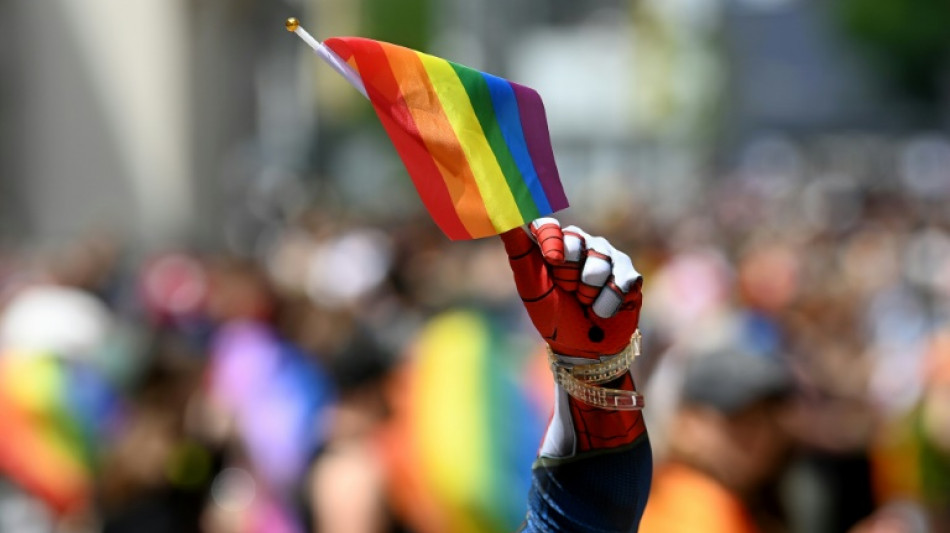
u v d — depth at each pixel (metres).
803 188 176.25
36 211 69.19
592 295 5.06
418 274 28.05
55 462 18.27
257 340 19.08
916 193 169.12
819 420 15.39
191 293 28.25
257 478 15.93
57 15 70.06
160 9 73.38
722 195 147.88
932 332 25.05
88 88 71.06
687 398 11.32
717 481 11.22
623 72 148.62
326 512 13.74
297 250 42.72
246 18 94.00
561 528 5.35
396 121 4.96
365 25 107.75
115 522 15.31
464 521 13.72
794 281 25.28
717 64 164.25
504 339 14.90
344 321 20.52
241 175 92.00
